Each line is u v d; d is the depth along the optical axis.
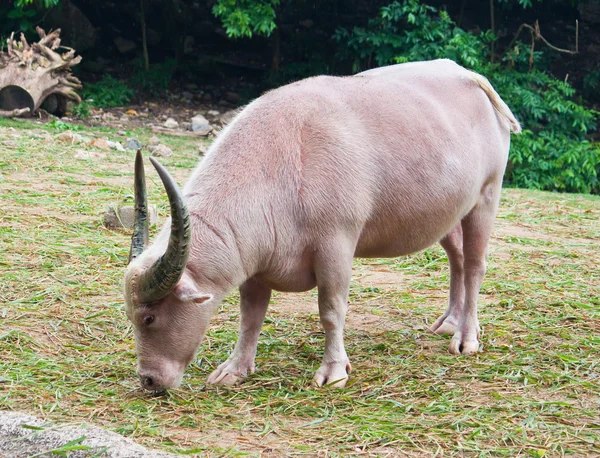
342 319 4.90
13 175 10.63
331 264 4.75
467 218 5.80
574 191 18.67
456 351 5.58
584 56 23.27
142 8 21.80
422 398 4.70
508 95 18.81
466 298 5.74
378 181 4.96
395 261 8.30
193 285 4.29
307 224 4.70
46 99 17.50
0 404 4.33
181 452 3.83
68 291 6.48
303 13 23.58
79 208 9.20
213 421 4.27
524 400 4.66
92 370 4.96
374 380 4.98
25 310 5.97
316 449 3.94
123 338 5.61
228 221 4.55
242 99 21.75
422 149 5.12
